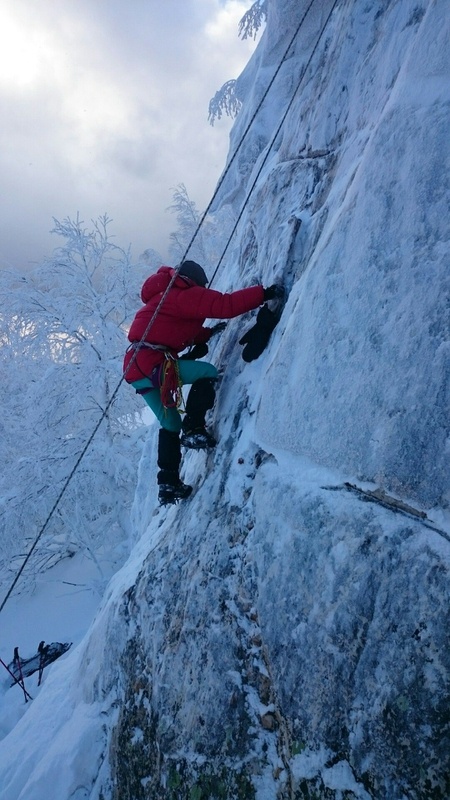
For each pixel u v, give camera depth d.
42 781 2.65
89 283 10.09
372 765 1.47
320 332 1.99
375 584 1.56
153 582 2.78
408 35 2.13
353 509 1.71
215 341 3.73
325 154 2.83
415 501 1.53
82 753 2.67
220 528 2.42
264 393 2.39
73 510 9.84
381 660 1.50
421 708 1.37
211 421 2.93
